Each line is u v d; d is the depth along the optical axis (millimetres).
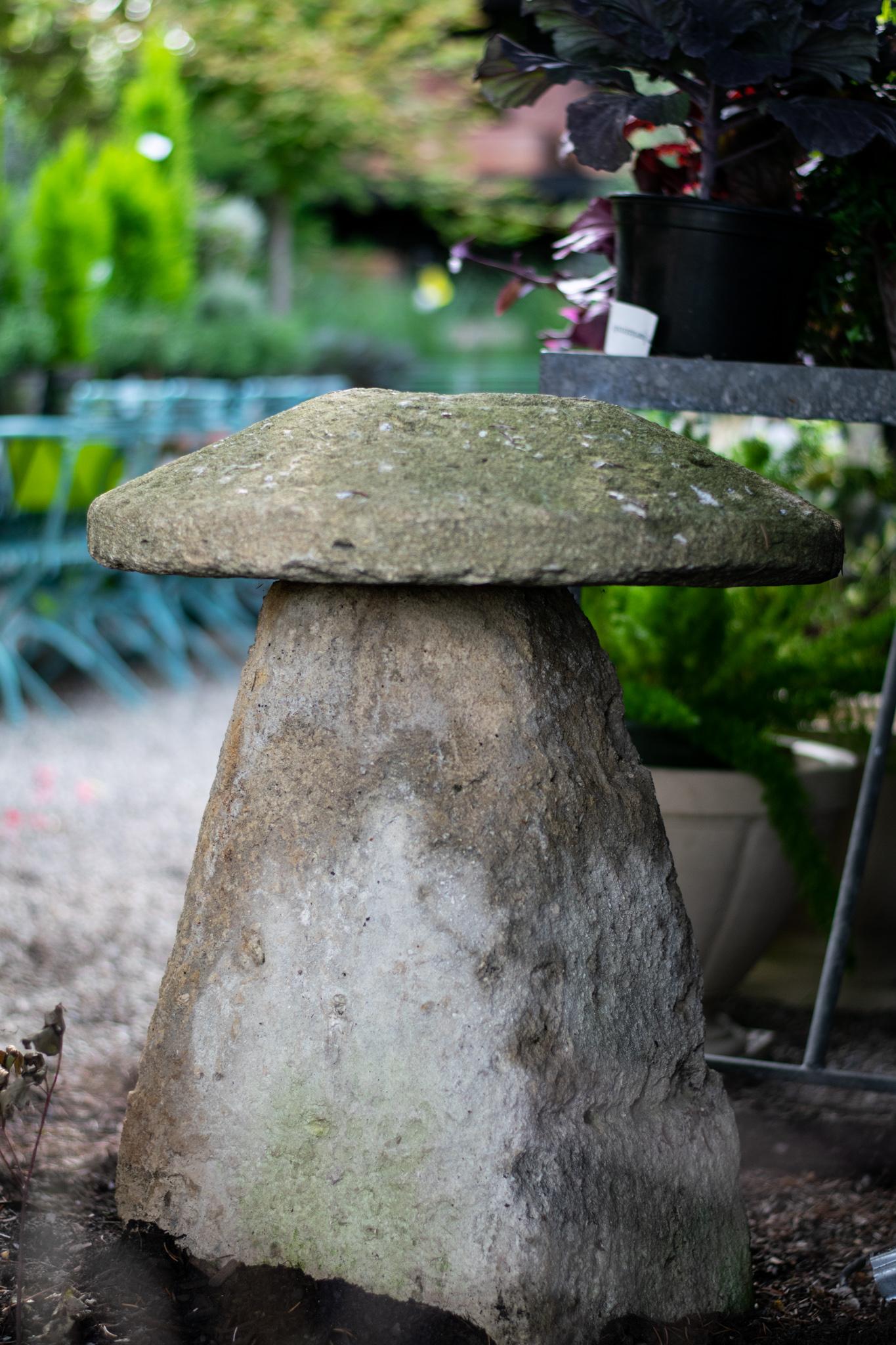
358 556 1455
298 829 1703
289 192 12188
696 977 1813
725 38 2096
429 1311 1624
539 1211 1595
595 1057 1686
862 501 3551
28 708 5844
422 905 1637
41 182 7508
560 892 1668
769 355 2309
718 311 2270
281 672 1751
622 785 1775
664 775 2666
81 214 7504
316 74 11039
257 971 1717
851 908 2434
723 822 2654
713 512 1562
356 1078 1657
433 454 1580
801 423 3352
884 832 3156
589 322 2662
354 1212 1665
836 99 2225
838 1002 3166
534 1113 1617
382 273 15820
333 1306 1661
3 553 5332
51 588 5875
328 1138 1676
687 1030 1799
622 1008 1723
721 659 2824
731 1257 1792
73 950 3320
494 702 1674
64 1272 1796
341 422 1668
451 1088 1615
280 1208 1711
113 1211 1994
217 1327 1663
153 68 8695
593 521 1479
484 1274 1589
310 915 1687
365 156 12500
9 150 9461
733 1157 1810
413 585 1672
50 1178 2123
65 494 5371
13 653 5840
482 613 1697
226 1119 1737
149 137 8398
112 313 7797
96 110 11078
